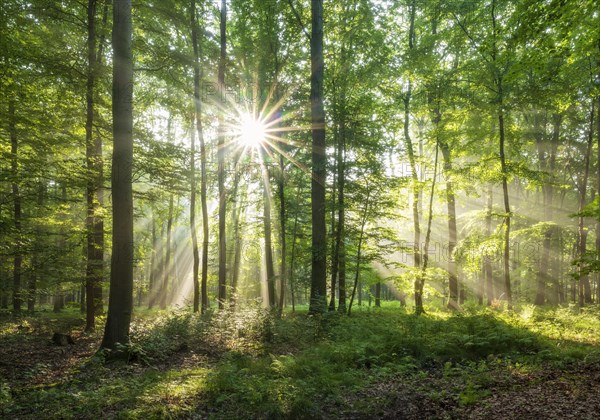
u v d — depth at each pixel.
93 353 11.13
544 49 8.68
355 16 20.64
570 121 23.22
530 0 8.02
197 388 7.61
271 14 19.34
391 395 7.26
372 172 17.27
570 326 13.61
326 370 8.70
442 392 7.20
